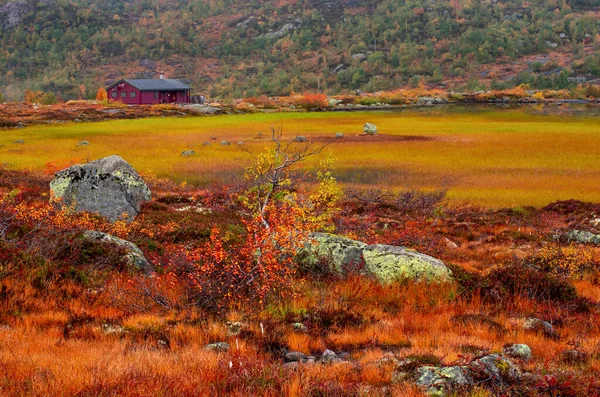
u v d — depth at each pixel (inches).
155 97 5561.0
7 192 1067.9
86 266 589.0
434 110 5546.3
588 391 315.9
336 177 1731.1
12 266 533.0
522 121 3885.3
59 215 703.7
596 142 2554.1
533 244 941.8
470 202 1393.9
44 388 291.0
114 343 400.2
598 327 495.2
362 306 538.3
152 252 733.9
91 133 2925.7
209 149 2298.2
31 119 3575.3
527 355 393.4
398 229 1017.5
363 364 367.6
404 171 1852.9
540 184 1638.8
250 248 537.6
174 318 469.4
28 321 437.1
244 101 6156.5
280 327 450.9
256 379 318.3
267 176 745.0
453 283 597.0
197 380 313.4
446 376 325.4
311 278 637.9
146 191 1045.8
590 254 799.7
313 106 6033.5
